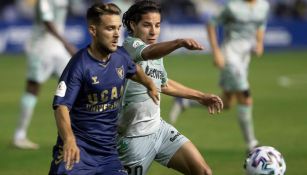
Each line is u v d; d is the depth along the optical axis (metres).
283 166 14.69
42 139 26.45
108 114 13.40
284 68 54.12
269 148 14.88
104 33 12.91
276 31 66.56
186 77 47.97
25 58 61.38
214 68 53.94
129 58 13.68
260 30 25.66
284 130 28.30
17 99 38.56
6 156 23.08
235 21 25.00
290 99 38.09
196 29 64.38
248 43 25.31
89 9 13.08
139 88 14.65
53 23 24.50
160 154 15.02
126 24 14.98
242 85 24.56
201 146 24.86
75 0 65.94
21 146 24.53
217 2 71.00
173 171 20.77
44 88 43.78
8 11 69.38
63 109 12.59
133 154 14.87
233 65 24.73
